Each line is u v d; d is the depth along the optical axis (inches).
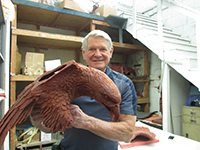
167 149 52.8
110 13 115.7
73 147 36.1
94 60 35.0
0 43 59.9
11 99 80.0
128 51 156.9
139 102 137.3
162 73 94.5
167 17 151.4
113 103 22.4
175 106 97.0
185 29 132.3
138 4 181.2
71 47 136.9
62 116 19.5
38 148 93.2
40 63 91.4
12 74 80.3
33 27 124.0
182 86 99.9
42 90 19.8
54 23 123.3
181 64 83.7
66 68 20.4
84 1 109.7
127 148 53.4
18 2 83.8
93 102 36.1
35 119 22.2
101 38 34.3
